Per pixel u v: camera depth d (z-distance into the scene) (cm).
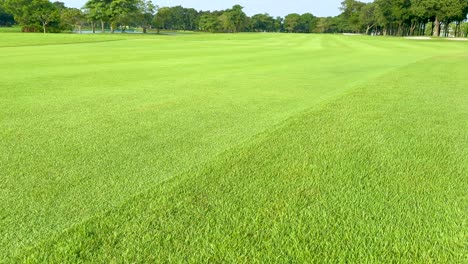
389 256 205
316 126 469
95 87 771
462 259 203
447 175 319
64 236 223
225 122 496
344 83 857
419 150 383
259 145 395
